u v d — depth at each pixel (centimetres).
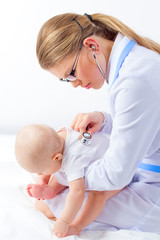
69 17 107
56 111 241
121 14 226
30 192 126
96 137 126
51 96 237
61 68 105
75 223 115
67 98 238
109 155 101
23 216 119
